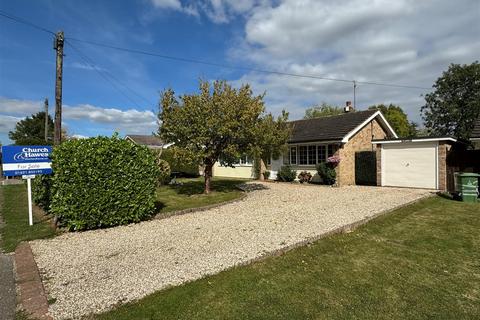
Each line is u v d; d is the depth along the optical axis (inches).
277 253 223.8
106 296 161.6
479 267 205.3
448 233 284.5
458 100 1233.4
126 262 212.2
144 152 346.0
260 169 891.4
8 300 158.9
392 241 261.6
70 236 284.7
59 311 146.6
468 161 588.7
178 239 265.7
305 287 174.7
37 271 196.7
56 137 432.1
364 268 203.0
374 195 499.8
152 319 141.3
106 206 311.9
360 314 147.9
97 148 313.3
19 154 332.5
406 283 181.2
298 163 799.7
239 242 250.5
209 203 435.5
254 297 162.2
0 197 572.7
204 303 155.5
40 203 438.9
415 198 454.3
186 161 489.7
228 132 479.8
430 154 578.9
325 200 459.2
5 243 265.1
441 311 151.3
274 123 598.9
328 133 725.3
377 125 793.6
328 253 230.5
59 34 435.8
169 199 485.4
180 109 483.8
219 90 499.2
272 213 366.3
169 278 183.6
